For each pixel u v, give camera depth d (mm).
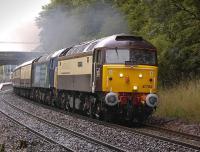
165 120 20031
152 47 19828
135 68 19328
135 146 13258
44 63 32500
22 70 45875
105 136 15430
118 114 20062
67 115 23656
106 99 18797
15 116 23016
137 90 19281
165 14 22375
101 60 19516
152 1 22266
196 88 21328
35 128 17750
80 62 22672
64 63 26078
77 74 23172
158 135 15773
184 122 18953
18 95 52031
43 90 33969
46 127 18062
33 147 13148
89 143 13750
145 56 19641
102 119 21000
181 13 22469
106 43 19578
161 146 13070
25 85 43000
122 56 19406
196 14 22438
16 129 17406
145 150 12508
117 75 19172
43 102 34250
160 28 23328
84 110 22906
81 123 19469
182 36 24938
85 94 22609
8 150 12648
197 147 12531
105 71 19203
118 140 14453
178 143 13430
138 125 19703
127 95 19219
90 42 22359
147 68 19484
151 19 23594
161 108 21703
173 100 21484
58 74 27531
